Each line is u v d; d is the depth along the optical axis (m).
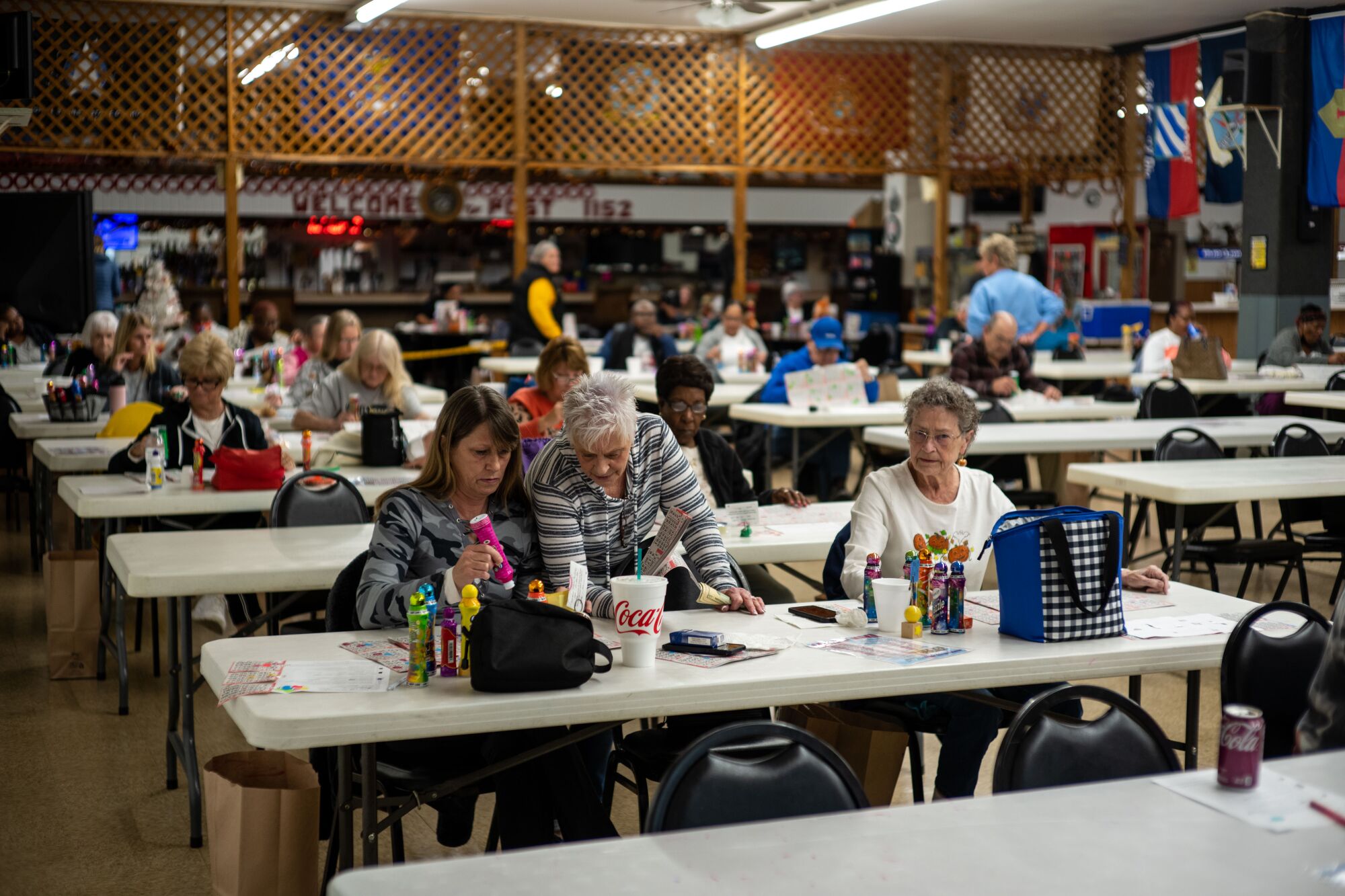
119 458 5.36
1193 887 1.78
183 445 5.41
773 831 2.00
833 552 3.74
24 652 5.69
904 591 3.09
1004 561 3.07
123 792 4.16
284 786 3.19
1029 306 10.16
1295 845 1.93
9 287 9.98
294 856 2.94
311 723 2.42
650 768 3.19
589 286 18.64
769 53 12.88
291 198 16.72
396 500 3.22
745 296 13.09
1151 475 5.43
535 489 3.35
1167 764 2.42
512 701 2.54
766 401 8.45
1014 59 13.57
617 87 12.53
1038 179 14.06
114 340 7.26
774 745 2.73
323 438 6.24
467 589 2.75
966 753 3.48
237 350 10.52
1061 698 2.40
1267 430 6.78
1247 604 3.43
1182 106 12.62
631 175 17.72
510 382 8.52
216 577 3.66
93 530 6.11
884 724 3.39
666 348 10.92
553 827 2.98
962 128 13.56
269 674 2.70
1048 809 2.08
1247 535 8.07
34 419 7.01
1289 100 10.97
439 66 11.96
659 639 3.04
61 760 4.43
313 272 17.45
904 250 17.66
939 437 3.60
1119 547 3.03
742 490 4.73
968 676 2.83
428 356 13.14
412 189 17.20
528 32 12.22
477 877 1.83
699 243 19.20
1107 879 1.81
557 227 18.58
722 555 3.52
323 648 2.94
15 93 7.02
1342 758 2.27
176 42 11.19
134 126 11.11
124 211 16.05
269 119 11.47
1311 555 7.55
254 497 4.79
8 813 3.99
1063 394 11.88
